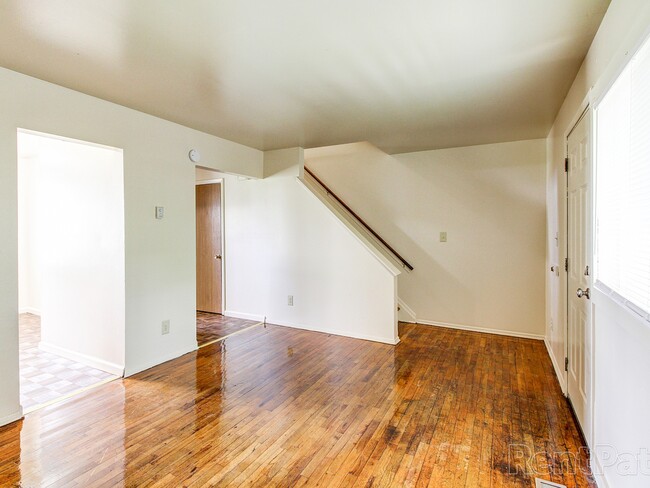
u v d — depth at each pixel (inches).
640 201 51.3
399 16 65.4
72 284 132.4
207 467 73.0
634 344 53.1
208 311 207.0
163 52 79.7
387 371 122.0
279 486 67.7
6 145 88.9
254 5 61.9
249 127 138.0
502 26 69.0
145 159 122.6
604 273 69.5
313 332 168.2
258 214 185.8
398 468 72.5
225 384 112.0
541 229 156.5
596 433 70.8
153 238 126.3
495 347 146.2
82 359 130.0
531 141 156.9
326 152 203.8
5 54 80.7
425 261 180.4
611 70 60.0
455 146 169.5
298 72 89.6
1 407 88.8
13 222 90.7
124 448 79.4
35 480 69.4
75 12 63.9
